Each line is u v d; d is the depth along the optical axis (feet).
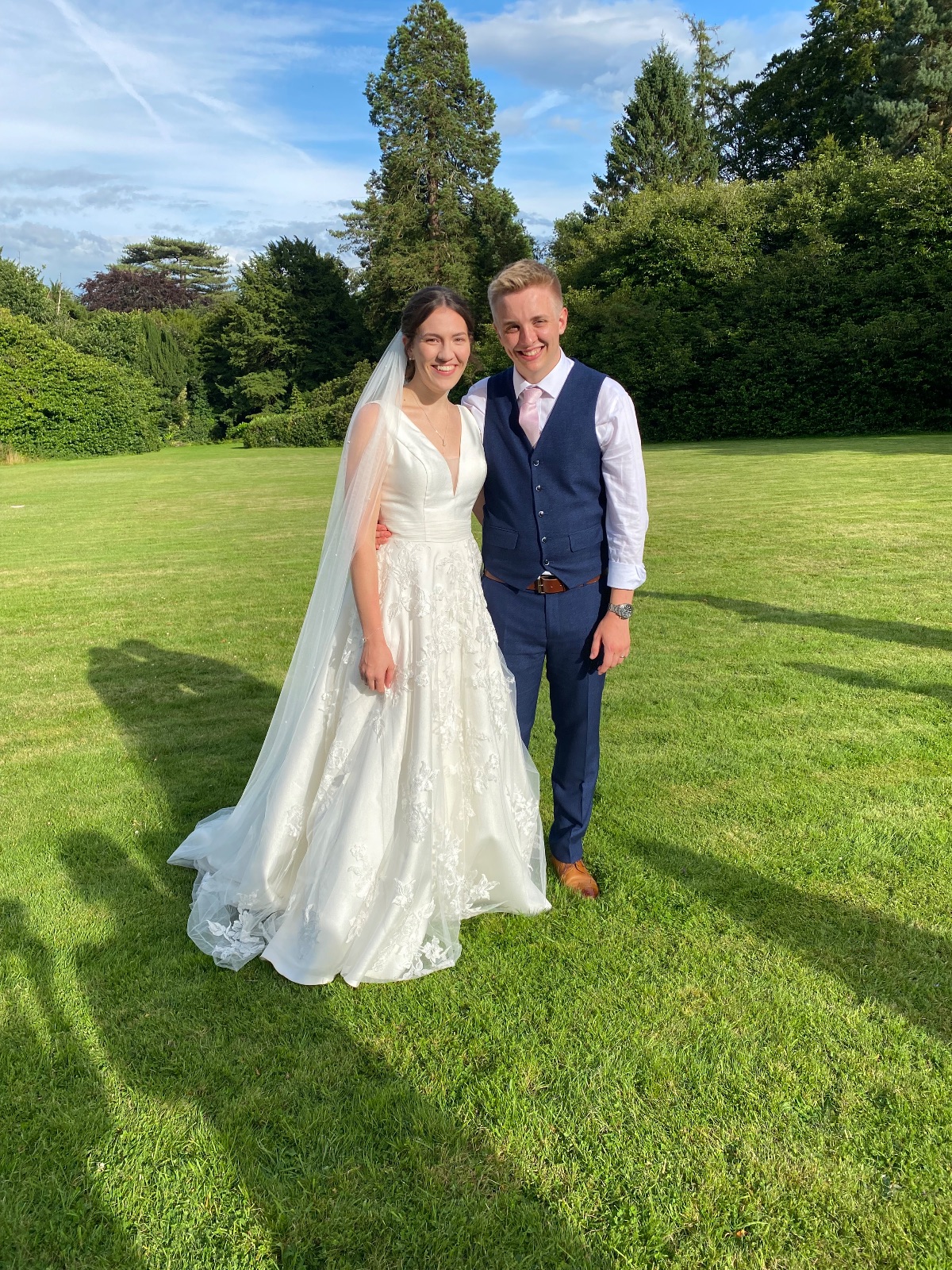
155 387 134.92
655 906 8.91
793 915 8.63
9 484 64.85
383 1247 5.32
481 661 8.45
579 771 9.38
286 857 8.39
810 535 28.68
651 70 123.95
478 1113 6.32
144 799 11.91
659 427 87.86
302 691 8.78
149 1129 6.21
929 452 53.26
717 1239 5.31
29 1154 6.03
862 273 77.51
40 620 22.38
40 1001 7.64
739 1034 7.00
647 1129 6.11
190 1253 5.31
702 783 11.65
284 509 44.93
